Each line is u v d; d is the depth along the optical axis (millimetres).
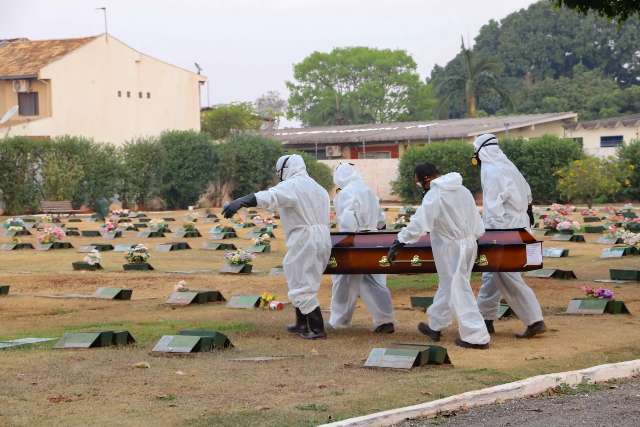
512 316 14391
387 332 13023
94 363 10719
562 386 9695
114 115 55812
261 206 12258
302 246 12492
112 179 46281
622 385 9891
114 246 26125
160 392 9320
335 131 67688
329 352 11508
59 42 56250
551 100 80812
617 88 83188
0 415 8484
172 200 49781
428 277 19094
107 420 8305
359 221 13477
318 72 97250
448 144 52500
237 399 9016
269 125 88250
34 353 11367
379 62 95438
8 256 24188
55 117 52906
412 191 53562
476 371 10242
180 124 59750
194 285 18328
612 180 42812
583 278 18734
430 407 8641
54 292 17484
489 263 12086
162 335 12703
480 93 77438
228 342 11789
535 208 43156
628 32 89562
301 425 8117
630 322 13672
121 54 56094
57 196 44094
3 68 53688
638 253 23000
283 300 16250
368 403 8836
